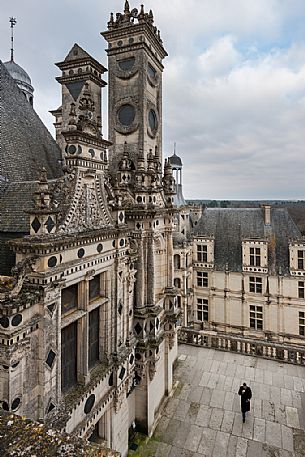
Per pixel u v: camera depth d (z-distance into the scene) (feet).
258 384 74.79
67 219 37.63
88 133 41.45
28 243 32.24
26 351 31.40
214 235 150.41
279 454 55.01
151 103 73.10
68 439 13.80
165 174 73.67
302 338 128.47
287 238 138.00
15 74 89.86
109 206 48.62
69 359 41.29
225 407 67.10
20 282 30.94
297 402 68.39
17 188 45.19
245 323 136.87
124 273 52.90
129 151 69.26
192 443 57.88
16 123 54.90
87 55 64.23
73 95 66.64
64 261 36.83
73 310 41.27
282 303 131.03
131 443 58.03
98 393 45.88
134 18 72.02
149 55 71.31
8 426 14.30
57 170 59.77
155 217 64.39
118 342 51.03
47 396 33.81
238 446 56.85
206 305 144.36
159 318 67.36
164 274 73.10
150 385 61.77
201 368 81.61
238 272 137.90
